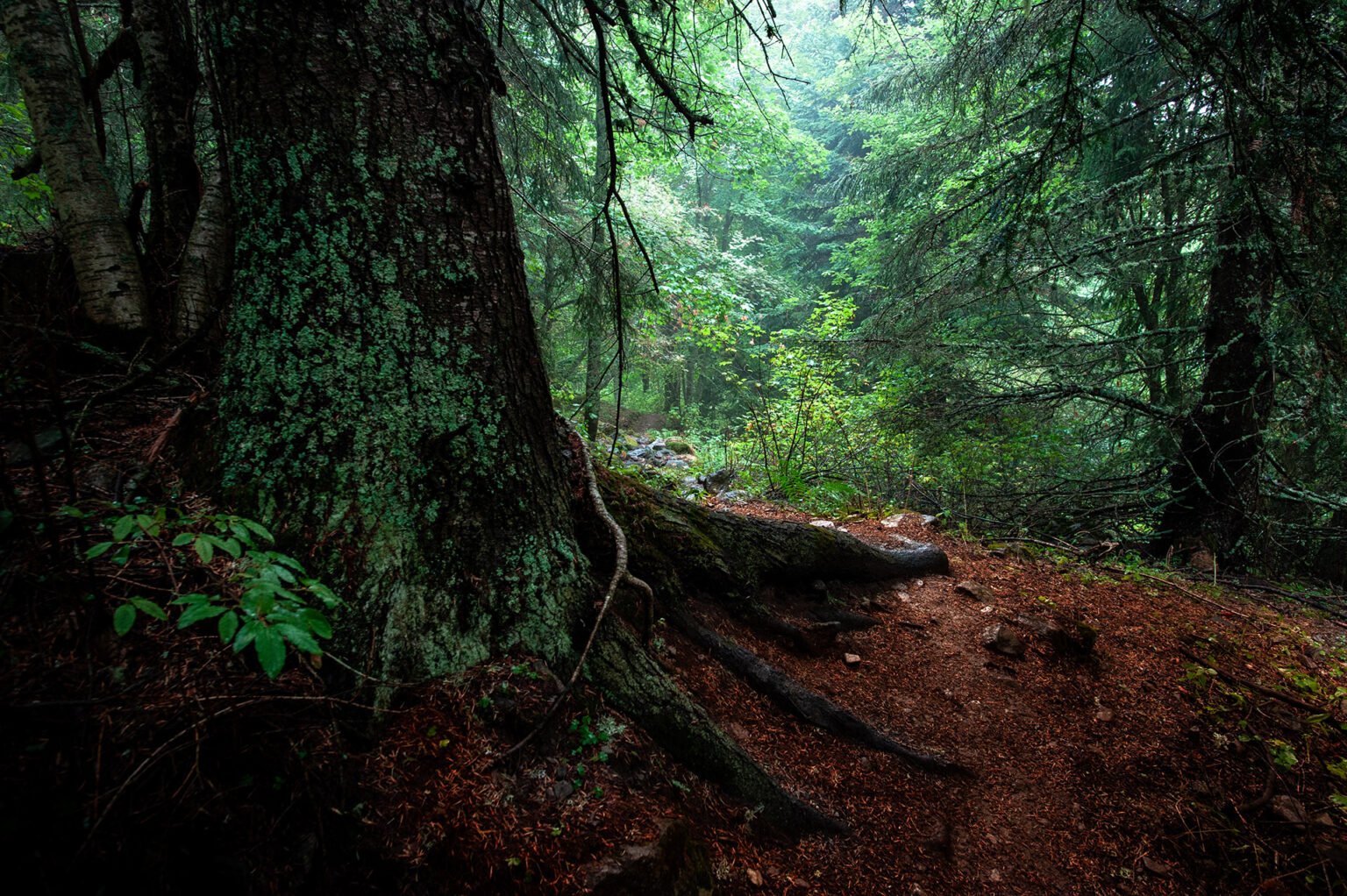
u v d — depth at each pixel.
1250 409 5.95
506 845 1.59
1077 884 2.47
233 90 1.94
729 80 8.98
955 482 7.39
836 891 2.12
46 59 2.81
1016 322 7.71
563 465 2.56
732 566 3.34
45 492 1.37
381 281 1.98
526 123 5.91
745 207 18.42
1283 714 3.37
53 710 1.28
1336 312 4.35
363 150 1.97
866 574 4.01
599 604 2.36
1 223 4.61
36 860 1.13
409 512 1.95
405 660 1.83
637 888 1.62
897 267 8.19
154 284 3.23
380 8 2.00
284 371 1.93
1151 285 7.89
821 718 2.81
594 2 2.45
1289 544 6.54
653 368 13.52
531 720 1.87
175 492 1.89
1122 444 7.50
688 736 2.22
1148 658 3.70
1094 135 3.97
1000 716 3.17
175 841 1.27
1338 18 3.49
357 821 1.49
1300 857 2.65
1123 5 3.32
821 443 7.91
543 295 8.09
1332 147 3.50
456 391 2.08
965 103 7.03
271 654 1.09
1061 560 5.26
